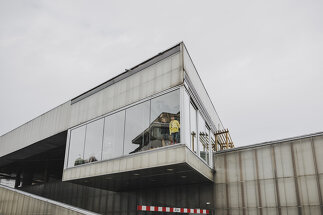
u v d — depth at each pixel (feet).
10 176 113.60
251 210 42.37
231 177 45.80
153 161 39.88
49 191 79.61
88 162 50.11
